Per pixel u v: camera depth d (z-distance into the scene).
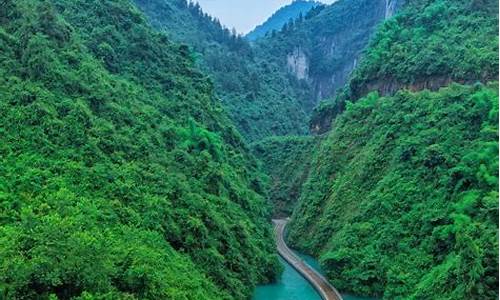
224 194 53.66
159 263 32.81
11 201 32.56
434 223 47.31
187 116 64.38
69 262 25.73
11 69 43.62
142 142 46.62
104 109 46.62
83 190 36.69
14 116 39.16
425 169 52.66
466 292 37.09
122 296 26.91
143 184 42.22
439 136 54.38
